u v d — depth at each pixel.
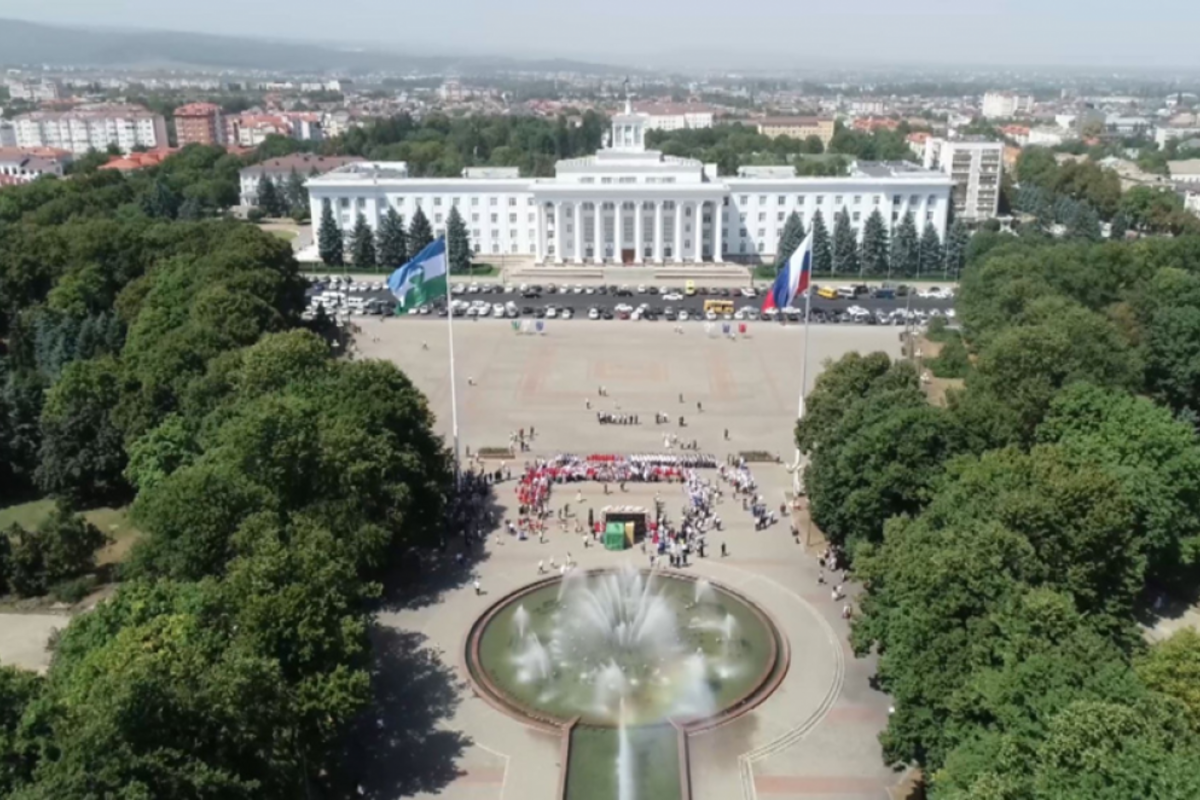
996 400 113.75
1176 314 151.12
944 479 95.25
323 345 130.00
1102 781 51.47
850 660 90.75
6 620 97.88
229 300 154.38
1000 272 186.75
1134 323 165.12
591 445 145.25
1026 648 65.81
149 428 124.19
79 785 52.31
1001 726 62.97
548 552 111.50
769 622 96.00
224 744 60.59
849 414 111.44
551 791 73.69
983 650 68.50
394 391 114.56
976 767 59.19
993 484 87.56
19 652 91.81
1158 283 170.62
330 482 95.19
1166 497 99.12
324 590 74.44
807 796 73.56
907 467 99.06
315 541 82.25
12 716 62.16
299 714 67.00
